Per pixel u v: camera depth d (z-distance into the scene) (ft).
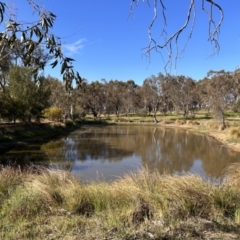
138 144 67.21
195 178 16.75
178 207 13.41
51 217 12.63
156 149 59.06
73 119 151.84
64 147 60.75
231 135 74.49
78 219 12.25
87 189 15.72
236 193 15.40
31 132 75.41
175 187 15.17
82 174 35.55
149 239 10.39
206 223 12.09
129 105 204.33
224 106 100.68
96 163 43.21
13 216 12.37
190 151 56.18
